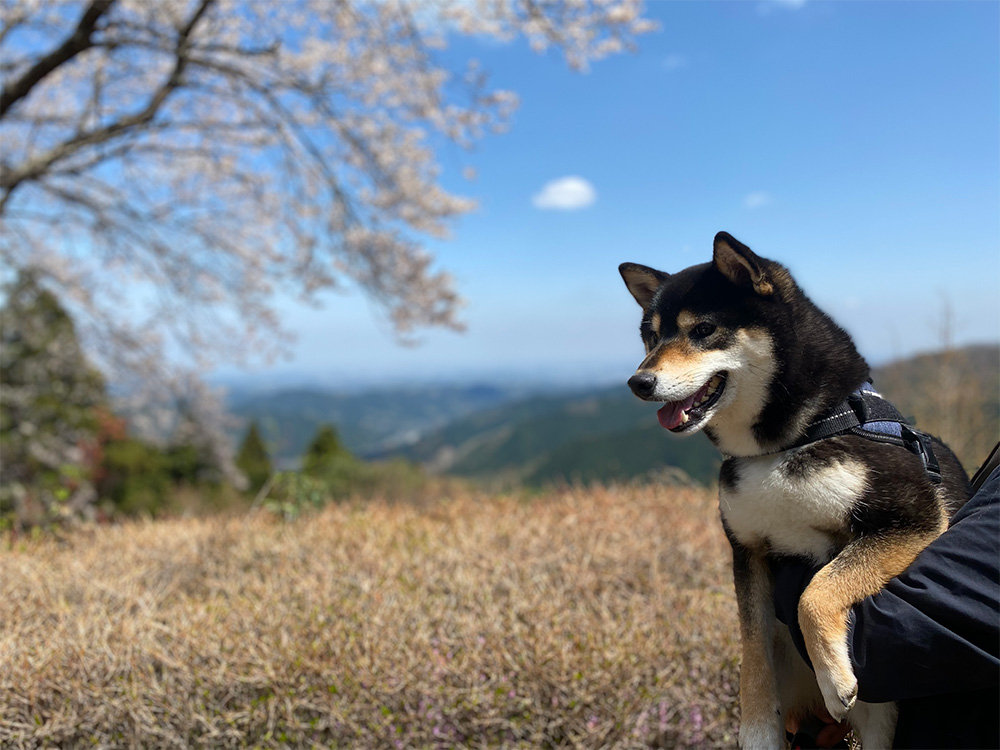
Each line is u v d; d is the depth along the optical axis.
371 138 11.11
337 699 2.55
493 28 9.80
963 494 1.82
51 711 2.50
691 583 3.61
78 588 3.37
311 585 3.24
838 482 1.68
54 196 10.78
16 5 8.51
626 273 2.44
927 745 1.35
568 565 3.53
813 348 1.83
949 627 1.23
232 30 9.98
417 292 11.60
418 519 4.66
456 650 2.76
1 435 11.35
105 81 10.15
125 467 14.89
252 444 18.95
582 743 2.50
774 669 1.87
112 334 12.66
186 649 2.69
